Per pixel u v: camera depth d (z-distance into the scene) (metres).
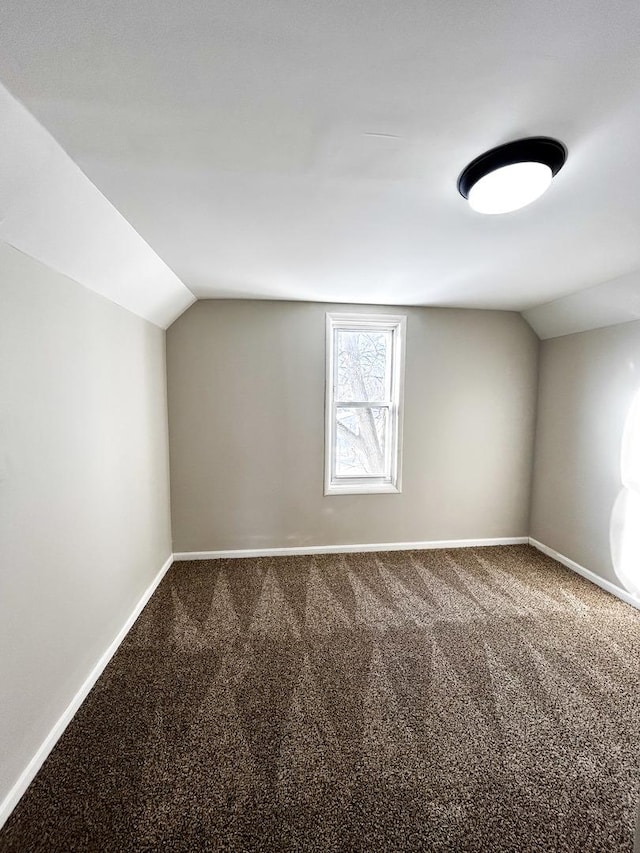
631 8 0.71
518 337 3.28
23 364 1.32
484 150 1.14
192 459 3.02
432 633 2.15
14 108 0.94
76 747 1.45
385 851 1.13
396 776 1.34
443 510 3.33
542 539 3.30
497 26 0.75
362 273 2.29
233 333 2.97
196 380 2.97
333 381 3.19
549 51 0.80
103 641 1.87
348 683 1.77
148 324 2.55
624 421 2.54
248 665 1.89
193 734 1.50
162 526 2.82
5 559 1.23
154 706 1.64
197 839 1.16
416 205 1.47
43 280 1.43
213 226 1.66
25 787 1.29
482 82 0.89
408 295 2.79
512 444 3.36
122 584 2.11
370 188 1.35
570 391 2.98
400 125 1.03
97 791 1.29
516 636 2.13
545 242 1.82
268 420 3.06
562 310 2.87
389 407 3.28
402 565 3.01
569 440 2.99
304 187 1.35
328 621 2.26
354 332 3.21
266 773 1.35
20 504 1.30
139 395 2.39
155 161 1.19
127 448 2.20
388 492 3.24
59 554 1.52
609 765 1.39
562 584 2.73
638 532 2.44
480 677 1.82
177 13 0.72
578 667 1.89
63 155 1.15
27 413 1.34
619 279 2.31
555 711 1.62
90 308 1.79
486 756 1.42
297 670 1.86
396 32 0.77
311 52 0.81
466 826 1.20
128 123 1.01
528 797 1.28
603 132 1.05
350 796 1.28
